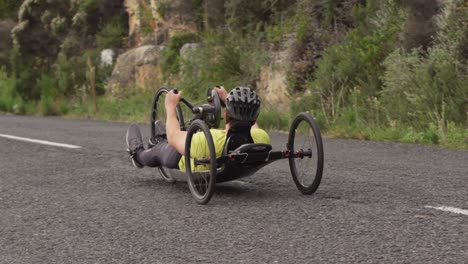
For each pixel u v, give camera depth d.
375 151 9.73
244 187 6.79
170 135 6.34
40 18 26.56
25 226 5.32
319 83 14.23
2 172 8.26
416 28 13.38
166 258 4.33
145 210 5.80
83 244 4.73
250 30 17.92
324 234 4.81
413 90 12.52
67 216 5.65
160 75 21.41
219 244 4.62
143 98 20.03
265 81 16.48
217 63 17.64
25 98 24.92
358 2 16.22
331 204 5.82
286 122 13.98
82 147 10.73
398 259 4.18
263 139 6.15
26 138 12.32
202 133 5.99
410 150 9.74
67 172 8.13
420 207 5.64
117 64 22.94
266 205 5.84
